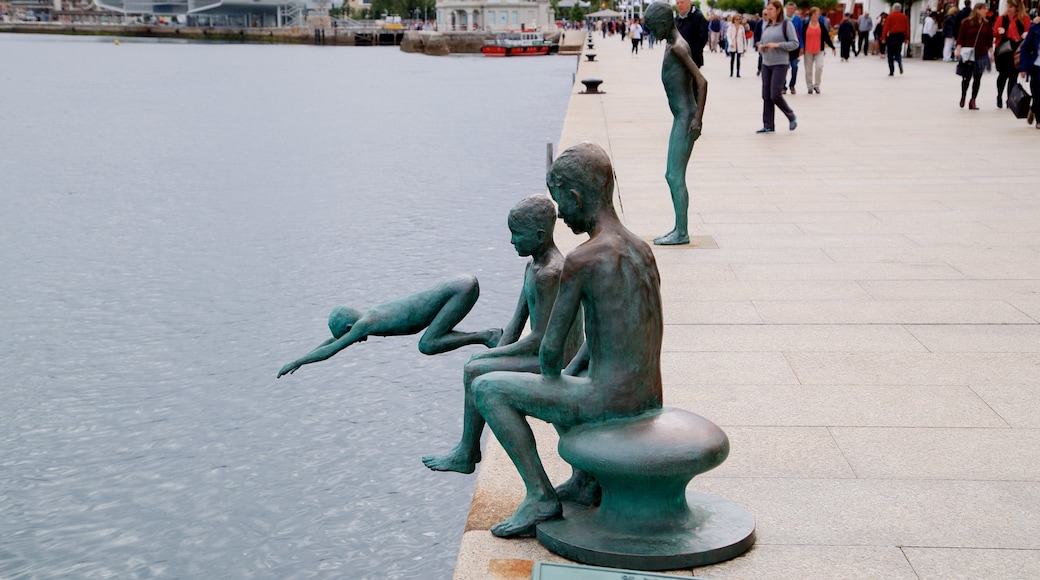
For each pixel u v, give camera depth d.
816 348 7.01
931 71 32.97
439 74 78.69
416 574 7.26
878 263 9.34
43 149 36.53
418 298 4.95
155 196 25.67
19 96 60.88
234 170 30.05
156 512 8.41
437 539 7.74
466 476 8.76
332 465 9.08
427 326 4.98
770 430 5.62
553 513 4.36
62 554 7.92
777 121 20.48
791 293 8.41
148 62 102.94
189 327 13.83
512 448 4.33
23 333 13.63
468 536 4.38
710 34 49.91
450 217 20.81
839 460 5.22
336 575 7.32
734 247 10.04
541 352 4.18
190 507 8.42
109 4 184.75
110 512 8.48
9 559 7.82
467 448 4.77
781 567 4.15
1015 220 11.03
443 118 43.53
